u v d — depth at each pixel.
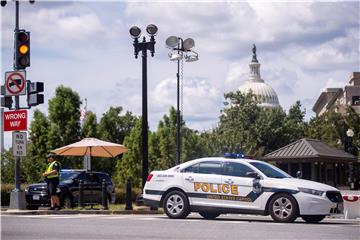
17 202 20.70
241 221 16.75
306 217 17.36
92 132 55.78
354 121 75.00
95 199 25.36
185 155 67.12
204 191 17.39
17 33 19.91
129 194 21.58
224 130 106.50
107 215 19.83
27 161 51.59
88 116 56.06
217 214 18.61
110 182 26.52
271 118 114.06
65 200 24.27
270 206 16.61
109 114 86.31
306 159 50.38
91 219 17.09
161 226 14.70
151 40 22.28
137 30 22.25
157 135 71.44
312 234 13.09
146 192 18.12
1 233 13.03
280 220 16.45
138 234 12.86
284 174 17.52
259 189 16.77
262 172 17.11
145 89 22.64
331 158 50.47
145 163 22.77
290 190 16.42
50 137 51.66
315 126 84.25
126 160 67.94
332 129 75.50
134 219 17.17
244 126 111.69
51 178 21.45
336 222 17.48
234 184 17.09
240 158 18.14
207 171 17.59
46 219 17.03
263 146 108.38
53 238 12.14
